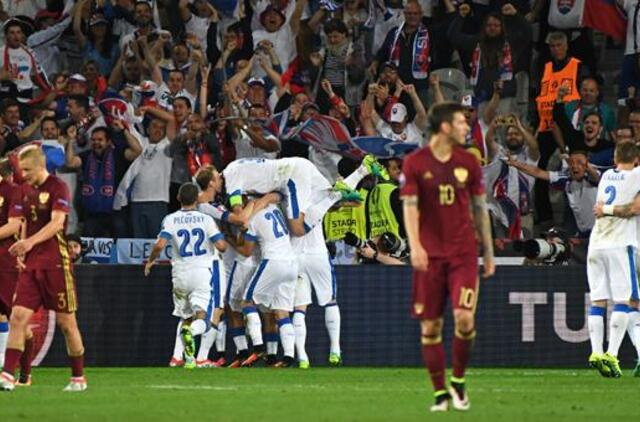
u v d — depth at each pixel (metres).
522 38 69.12
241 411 30.02
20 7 75.94
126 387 39.59
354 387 40.03
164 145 62.19
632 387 41.09
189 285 52.75
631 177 46.38
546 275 57.69
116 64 72.12
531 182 63.50
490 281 57.31
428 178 28.89
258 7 74.06
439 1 71.50
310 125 61.09
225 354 56.03
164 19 73.00
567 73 65.88
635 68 68.62
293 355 53.84
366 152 61.28
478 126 63.75
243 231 52.31
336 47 69.19
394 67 65.75
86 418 27.94
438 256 28.95
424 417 28.25
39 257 36.31
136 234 61.97
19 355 37.19
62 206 36.03
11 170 42.62
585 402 33.97
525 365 57.38
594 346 47.94
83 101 64.94
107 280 55.94
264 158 58.09
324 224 58.81
